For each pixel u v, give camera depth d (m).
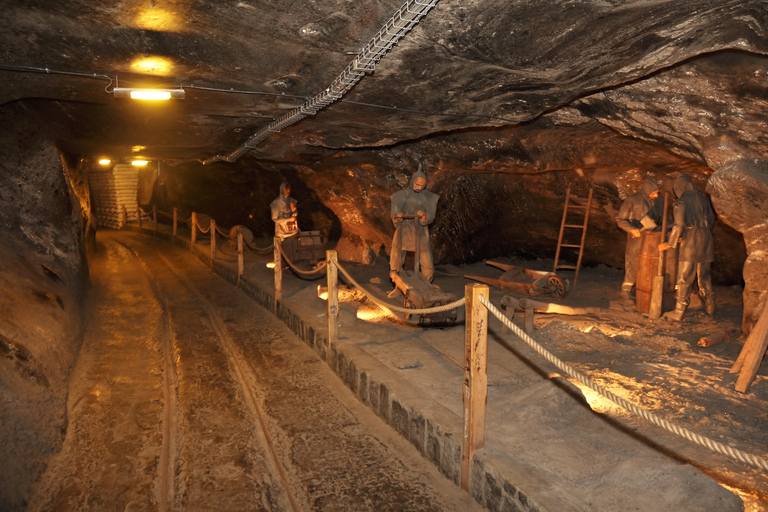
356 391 5.81
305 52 4.81
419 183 7.94
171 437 4.99
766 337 5.07
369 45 4.41
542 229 11.63
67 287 8.54
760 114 4.98
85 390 6.02
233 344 7.81
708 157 5.77
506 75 5.15
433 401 4.79
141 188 25.83
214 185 18.56
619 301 8.62
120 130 8.85
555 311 7.04
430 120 7.12
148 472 4.32
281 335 8.27
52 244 9.37
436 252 11.88
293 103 6.73
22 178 9.12
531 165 9.29
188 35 4.44
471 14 3.90
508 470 3.55
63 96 6.52
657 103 5.59
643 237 7.97
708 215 7.44
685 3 3.66
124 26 4.27
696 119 5.50
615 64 4.76
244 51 4.80
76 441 4.83
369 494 4.00
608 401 4.93
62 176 9.77
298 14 3.99
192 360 7.10
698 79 5.05
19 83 5.91
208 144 10.20
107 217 27.62
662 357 6.09
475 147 9.48
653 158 7.71
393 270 8.26
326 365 6.83
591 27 4.04
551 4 3.71
